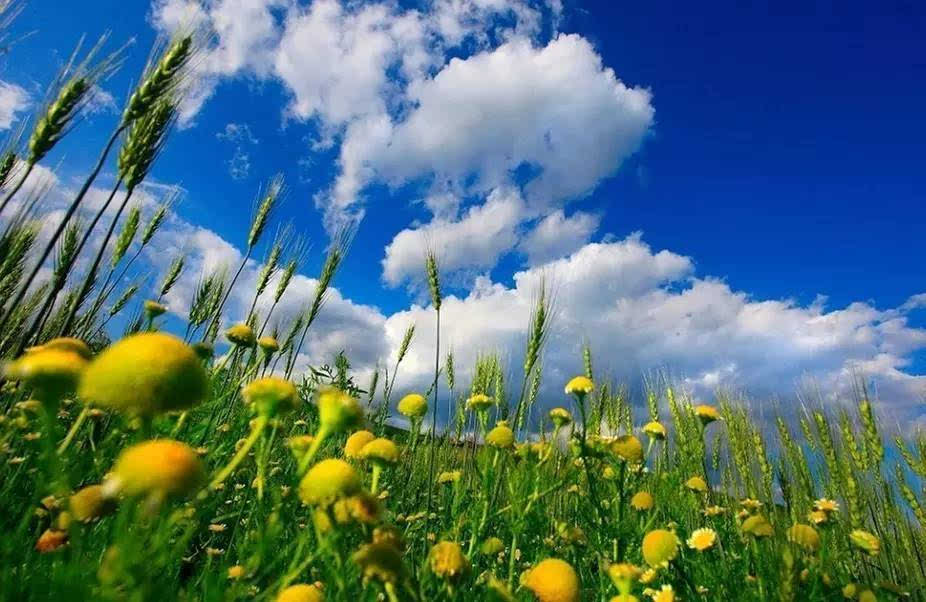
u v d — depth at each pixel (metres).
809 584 3.33
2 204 2.93
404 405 4.22
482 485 3.48
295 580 2.60
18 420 2.43
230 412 4.13
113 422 3.01
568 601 2.25
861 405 4.91
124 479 1.40
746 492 5.20
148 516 1.45
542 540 3.62
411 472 4.77
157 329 4.15
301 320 6.23
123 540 1.39
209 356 3.79
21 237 3.88
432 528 4.20
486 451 3.71
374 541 2.02
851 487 4.32
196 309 5.78
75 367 1.78
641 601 3.51
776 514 4.34
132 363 1.50
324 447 4.09
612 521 3.67
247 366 4.32
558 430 3.91
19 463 2.62
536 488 3.30
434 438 4.82
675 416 5.77
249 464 3.40
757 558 3.47
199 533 2.99
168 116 3.55
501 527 3.87
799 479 4.91
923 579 4.11
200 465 1.52
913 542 4.42
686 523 4.64
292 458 3.85
